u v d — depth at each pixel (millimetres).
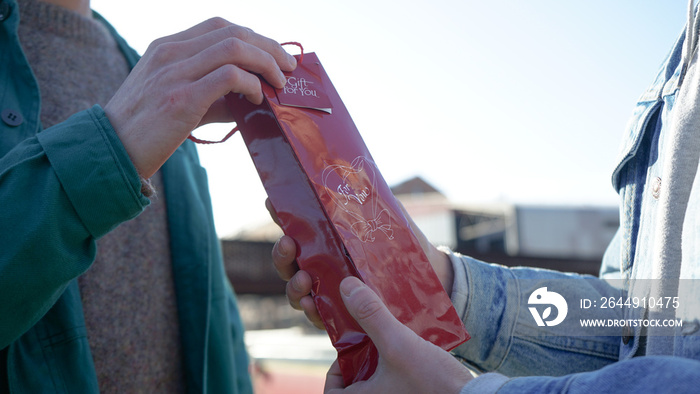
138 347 1299
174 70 878
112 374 1236
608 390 578
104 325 1236
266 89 921
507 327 1126
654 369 564
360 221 883
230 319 1657
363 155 954
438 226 9469
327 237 909
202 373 1377
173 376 1380
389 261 878
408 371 708
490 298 1132
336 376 925
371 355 820
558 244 8312
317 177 877
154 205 1415
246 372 1640
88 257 898
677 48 971
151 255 1375
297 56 1021
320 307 891
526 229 8516
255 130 978
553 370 1133
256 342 3869
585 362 1127
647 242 934
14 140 1099
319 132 924
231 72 847
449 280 1151
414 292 876
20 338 1037
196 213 1469
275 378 3576
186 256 1436
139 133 878
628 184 1050
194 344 1396
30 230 823
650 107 993
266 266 7133
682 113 834
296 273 919
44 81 1276
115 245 1290
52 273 845
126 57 1531
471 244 9359
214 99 862
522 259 8172
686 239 743
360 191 911
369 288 767
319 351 3578
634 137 1019
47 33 1315
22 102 1151
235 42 872
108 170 861
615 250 1186
